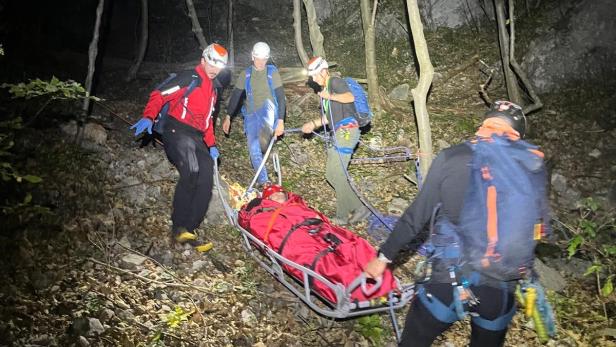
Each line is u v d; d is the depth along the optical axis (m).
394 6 10.56
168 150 5.37
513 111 3.17
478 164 2.96
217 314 4.67
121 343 4.10
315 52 8.27
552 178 7.13
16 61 8.09
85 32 9.76
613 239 6.14
